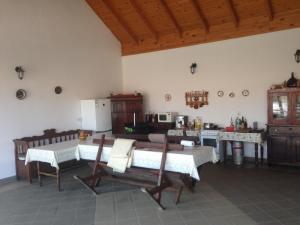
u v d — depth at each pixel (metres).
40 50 6.04
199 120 7.09
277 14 5.97
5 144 5.41
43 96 6.11
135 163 4.25
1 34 5.32
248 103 6.46
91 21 7.32
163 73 7.67
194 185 4.53
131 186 4.81
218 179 5.10
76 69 6.89
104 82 7.73
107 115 7.18
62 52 6.54
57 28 6.42
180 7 6.45
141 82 8.09
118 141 4.41
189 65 7.21
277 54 6.04
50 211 3.89
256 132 5.88
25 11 5.75
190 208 3.84
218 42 6.75
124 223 3.46
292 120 5.60
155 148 4.16
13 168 5.54
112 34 7.99
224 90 6.75
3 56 5.36
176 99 7.51
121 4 6.81
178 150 4.02
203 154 4.02
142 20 7.10
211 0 6.04
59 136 6.22
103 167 4.65
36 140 5.68
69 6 6.72
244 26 6.37
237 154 6.10
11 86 5.50
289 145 5.66
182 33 7.24
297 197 4.11
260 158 6.33
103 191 4.61
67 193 4.59
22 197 4.47
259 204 3.90
